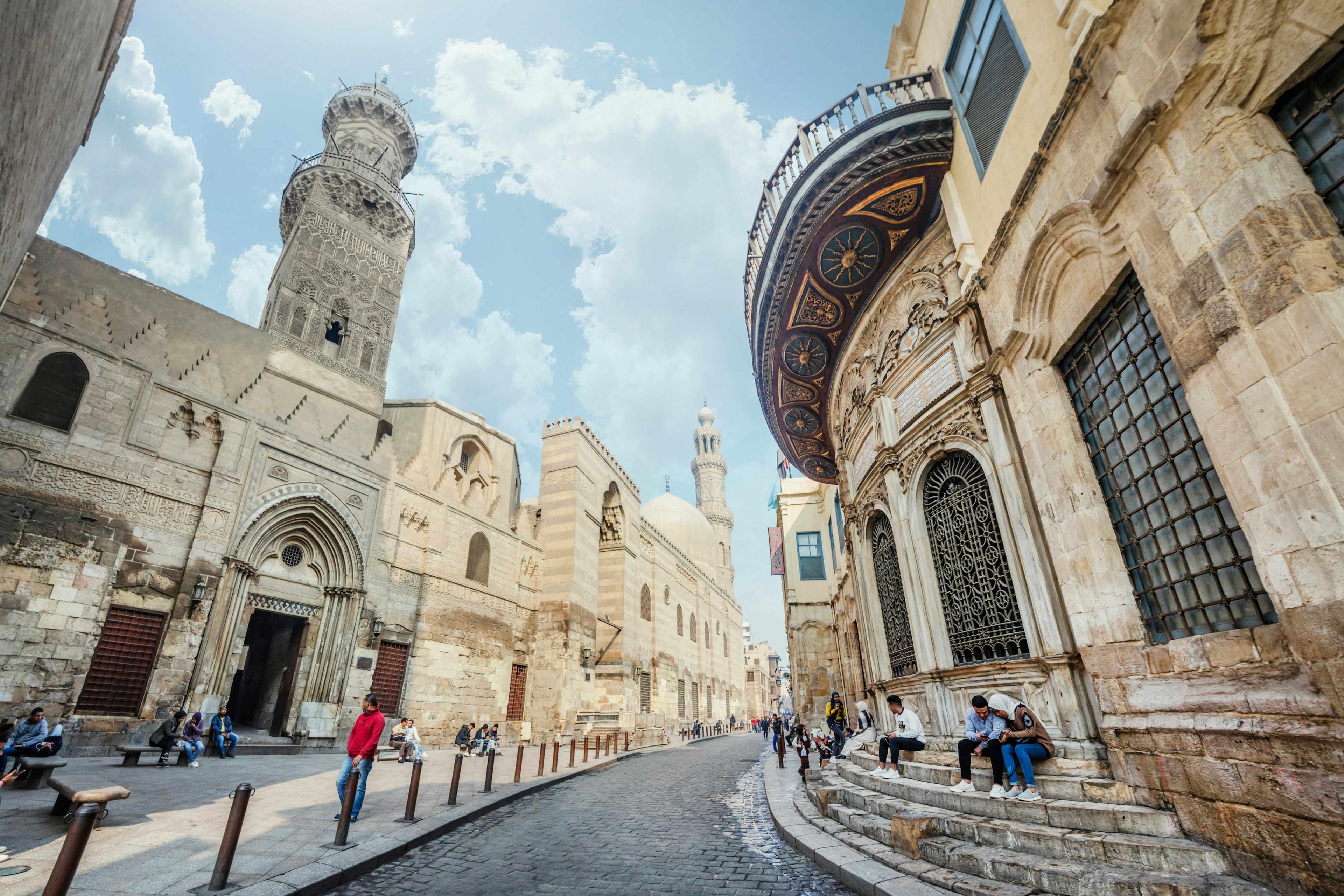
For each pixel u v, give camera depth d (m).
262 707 20.98
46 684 13.66
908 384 10.20
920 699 9.47
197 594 16.34
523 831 8.67
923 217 10.29
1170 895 4.20
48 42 5.32
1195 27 4.49
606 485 34.94
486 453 28.34
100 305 16.17
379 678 21.27
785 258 10.67
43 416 14.72
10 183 6.12
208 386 18.20
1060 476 6.79
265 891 5.24
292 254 23.89
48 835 6.58
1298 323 3.95
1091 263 6.25
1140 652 5.71
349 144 28.61
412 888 5.92
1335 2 3.82
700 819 9.52
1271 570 4.16
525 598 28.95
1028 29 7.01
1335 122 4.03
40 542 14.04
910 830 5.95
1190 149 4.71
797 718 24.80
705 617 54.72
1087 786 5.86
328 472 20.88
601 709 31.70
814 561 26.59
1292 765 4.02
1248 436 4.29
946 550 9.15
